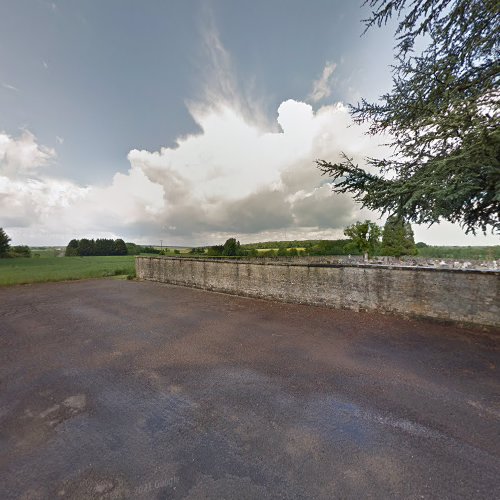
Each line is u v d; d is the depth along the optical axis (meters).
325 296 8.34
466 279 5.79
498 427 2.76
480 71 4.78
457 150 4.51
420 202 4.67
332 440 2.65
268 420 3.01
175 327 6.80
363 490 2.07
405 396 3.40
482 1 3.95
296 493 2.05
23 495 2.09
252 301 9.88
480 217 4.68
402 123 5.37
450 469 2.25
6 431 2.90
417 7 4.54
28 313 8.77
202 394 3.62
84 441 2.71
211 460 2.41
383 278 7.09
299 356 4.79
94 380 4.09
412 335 5.55
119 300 10.66
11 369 4.55
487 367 4.06
